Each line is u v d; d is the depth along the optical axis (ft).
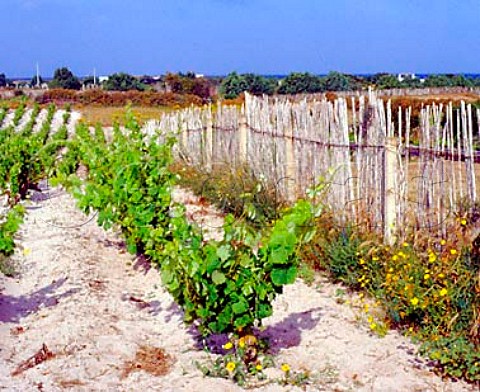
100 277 23.80
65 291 22.02
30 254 26.94
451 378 15.03
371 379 15.19
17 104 165.48
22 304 21.08
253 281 15.16
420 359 16.06
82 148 32.12
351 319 18.84
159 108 152.87
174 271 15.60
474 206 19.25
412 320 17.83
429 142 20.89
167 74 171.73
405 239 21.30
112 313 20.11
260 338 17.10
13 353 17.19
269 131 31.89
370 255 21.16
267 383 15.10
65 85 220.02
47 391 14.99
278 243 14.84
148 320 19.76
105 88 189.67
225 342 17.60
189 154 50.98
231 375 15.51
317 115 26.61
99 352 16.99
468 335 15.67
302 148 27.81
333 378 15.29
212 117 45.06
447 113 20.30
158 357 16.84
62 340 17.78
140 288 22.93
